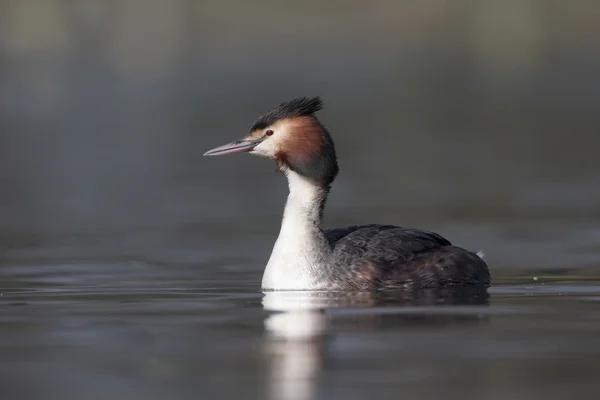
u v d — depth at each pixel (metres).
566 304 11.07
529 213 19.95
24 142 35.09
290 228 12.27
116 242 17.12
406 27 63.78
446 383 7.80
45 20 52.59
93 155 31.84
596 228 18.02
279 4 63.06
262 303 11.29
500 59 60.88
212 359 8.61
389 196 22.73
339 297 11.58
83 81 51.81
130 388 7.76
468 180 25.33
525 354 8.68
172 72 55.31
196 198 23.03
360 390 7.62
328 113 43.56
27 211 21.14
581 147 32.44
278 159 12.45
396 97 49.34
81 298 11.86
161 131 38.16
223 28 59.62
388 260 12.22
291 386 7.76
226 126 39.09
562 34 61.16
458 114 43.44
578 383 7.77
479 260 12.62
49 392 7.68
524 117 42.16
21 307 11.22
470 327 9.78
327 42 61.22
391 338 9.31
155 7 56.12
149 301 11.57
